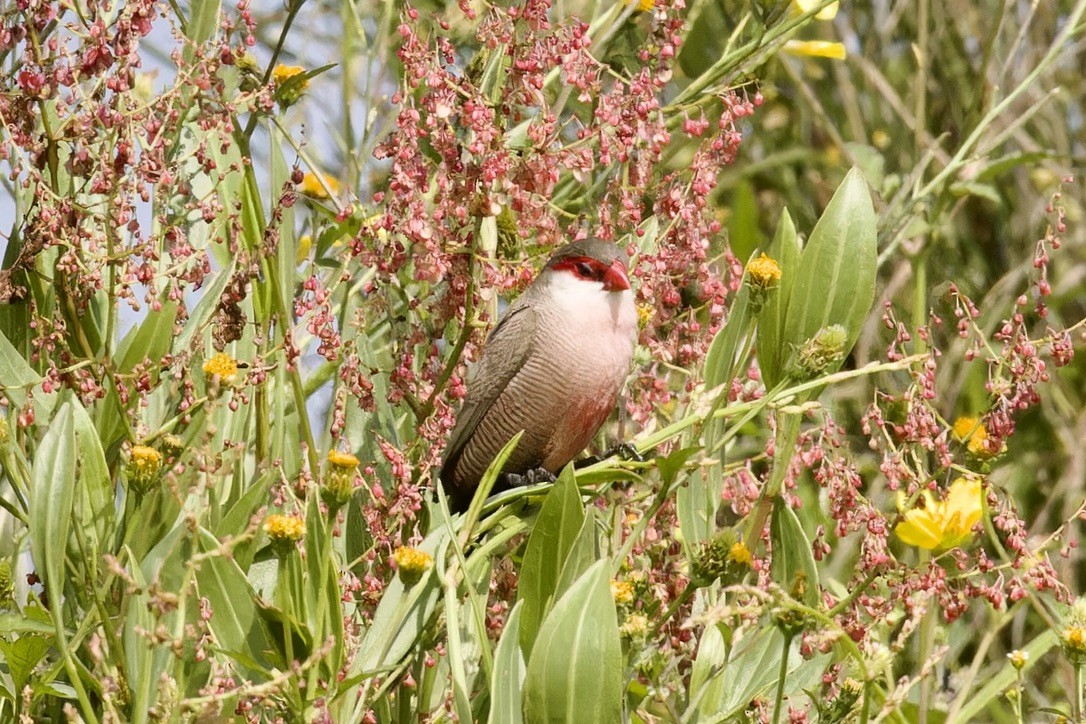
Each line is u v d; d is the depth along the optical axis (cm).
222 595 673
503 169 767
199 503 698
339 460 648
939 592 756
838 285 801
